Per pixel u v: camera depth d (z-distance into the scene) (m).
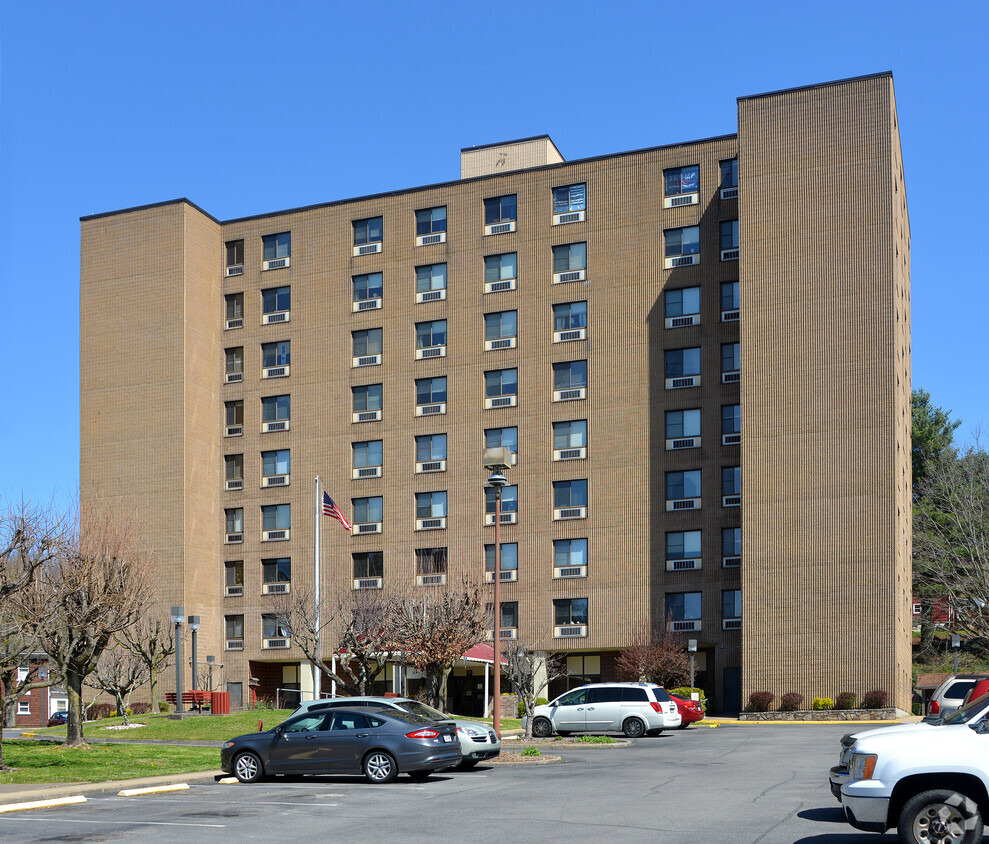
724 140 62.69
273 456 69.44
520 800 20.23
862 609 53.22
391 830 16.73
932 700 28.47
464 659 53.78
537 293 65.06
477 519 64.50
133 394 69.12
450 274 67.00
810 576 54.28
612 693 39.59
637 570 61.00
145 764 28.61
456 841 15.64
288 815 18.58
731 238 61.88
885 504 53.59
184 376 68.31
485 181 67.12
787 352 56.19
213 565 69.06
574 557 62.38
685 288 62.28
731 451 60.19
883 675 52.44
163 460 67.88
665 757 30.17
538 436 63.94
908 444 65.38
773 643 54.34
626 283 63.38
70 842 16.03
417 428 66.44
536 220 65.75
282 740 24.42
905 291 64.94
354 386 68.25
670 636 58.03
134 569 47.72
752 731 43.16
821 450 54.97
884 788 13.45
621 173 64.38
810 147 57.22
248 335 71.00
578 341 63.81
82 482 69.31
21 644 27.72
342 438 68.00
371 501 66.88
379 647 42.59
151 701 61.03
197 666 66.62
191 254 69.88
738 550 59.34
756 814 17.91
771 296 56.84
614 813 18.31
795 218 56.97
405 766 23.50
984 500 67.00
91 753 32.00
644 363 62.44
